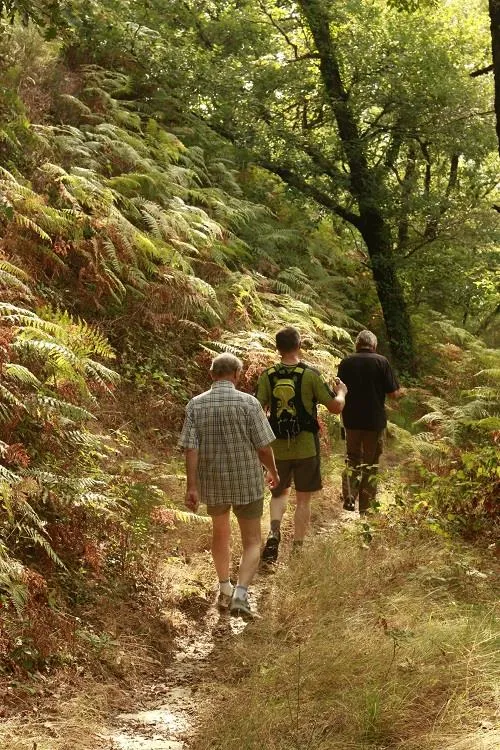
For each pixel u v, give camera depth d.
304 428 7.15
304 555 6.63
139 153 12.38
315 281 14.39
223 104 14.95
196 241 11.66
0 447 5.42
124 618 5.55
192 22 15.50
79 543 5.77
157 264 10.84
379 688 4.28
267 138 15.52
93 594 5.58
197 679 5.05
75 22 13.31
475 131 15.61
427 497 7.52
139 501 6.26
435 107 15.34
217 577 6.62
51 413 6.25
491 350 14.50
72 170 10.28
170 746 4.15
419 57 15.03
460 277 16.78
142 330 10.02
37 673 4.55
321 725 4.09
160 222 10.98
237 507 6.07
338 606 5.73
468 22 18.00
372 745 3.90
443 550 6.53
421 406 13.18
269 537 7.05
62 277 9.45
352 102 15.32
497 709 4.05
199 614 6.04
